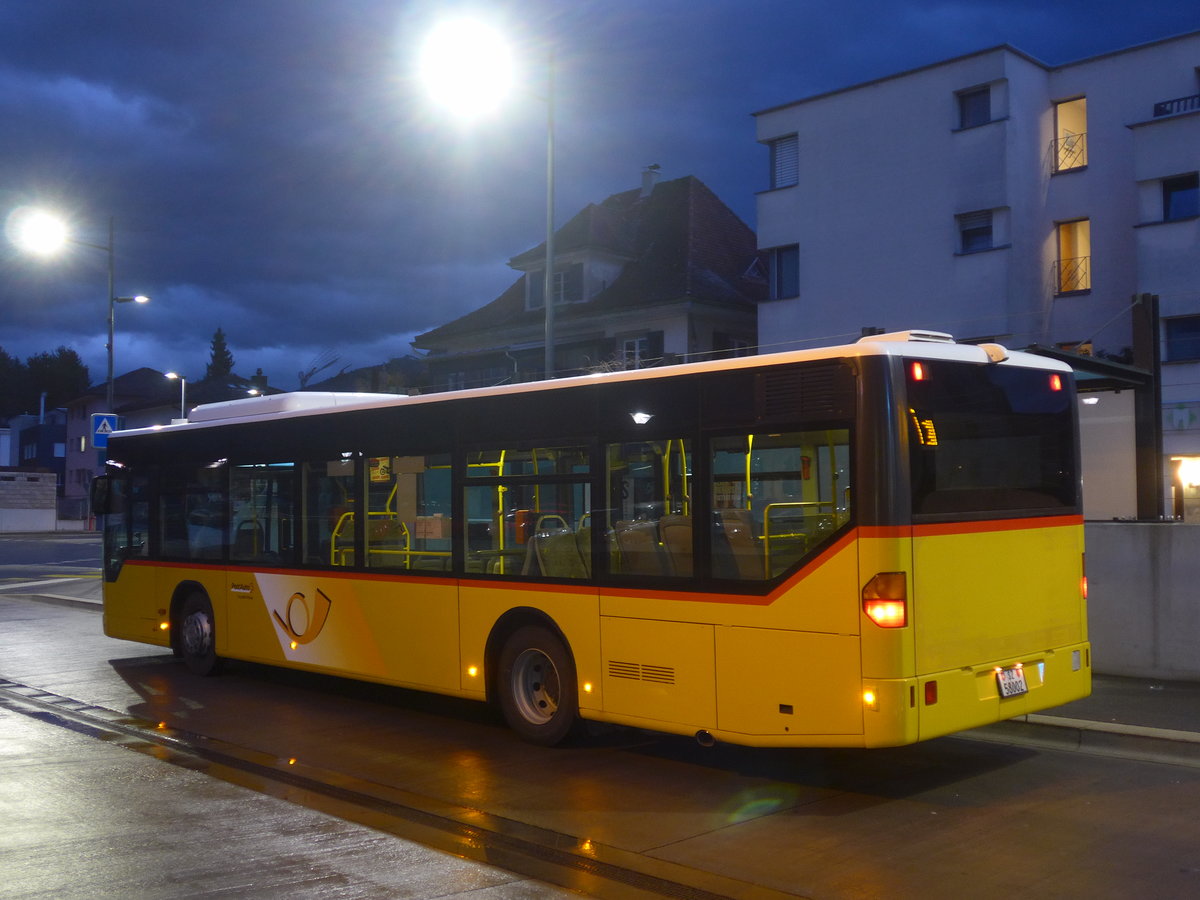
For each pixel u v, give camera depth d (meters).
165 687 12.29
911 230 30.78
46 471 64.38
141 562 13.65
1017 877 5.86
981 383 7.66
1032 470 8.00
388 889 5.71
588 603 8.52
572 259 39.81
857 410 7.05
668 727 7.93
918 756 8.56
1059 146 30.20
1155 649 10.62
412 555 10.09
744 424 7.61
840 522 7.07
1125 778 7.86
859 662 6.91
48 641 16.31
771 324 33.75
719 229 41.22
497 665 9.41
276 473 11.69
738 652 7.52
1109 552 10.86
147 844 6.52
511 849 6.42
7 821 7.02
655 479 8.15
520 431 9.16
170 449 13.30
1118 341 28.62
